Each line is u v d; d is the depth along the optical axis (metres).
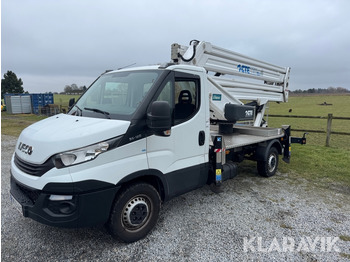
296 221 3.81
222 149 4.26
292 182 5.56
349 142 11.28
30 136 2.97
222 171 4.38
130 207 3.07
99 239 3.29
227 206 4.29
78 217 2.64
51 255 2.95
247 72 6.56
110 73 4.11
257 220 3.82
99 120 3.08
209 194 4.82
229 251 3.06
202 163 3.98
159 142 3.26
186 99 3.67
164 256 2.95
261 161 5.69
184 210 4.12
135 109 3.12
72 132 2.74
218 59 5.54
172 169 3.50
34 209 2.65
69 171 2.57
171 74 3.41
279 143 6.14
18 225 3.59
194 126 3.75
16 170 2.97
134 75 3.58
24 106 29.70
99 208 2.76
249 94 6.96
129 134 2.93
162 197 3.53
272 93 7.98
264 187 5.24
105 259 2.89
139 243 3.20
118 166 2.85
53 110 26.33
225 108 5.39
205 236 3.37
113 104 3.48
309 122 22.23
